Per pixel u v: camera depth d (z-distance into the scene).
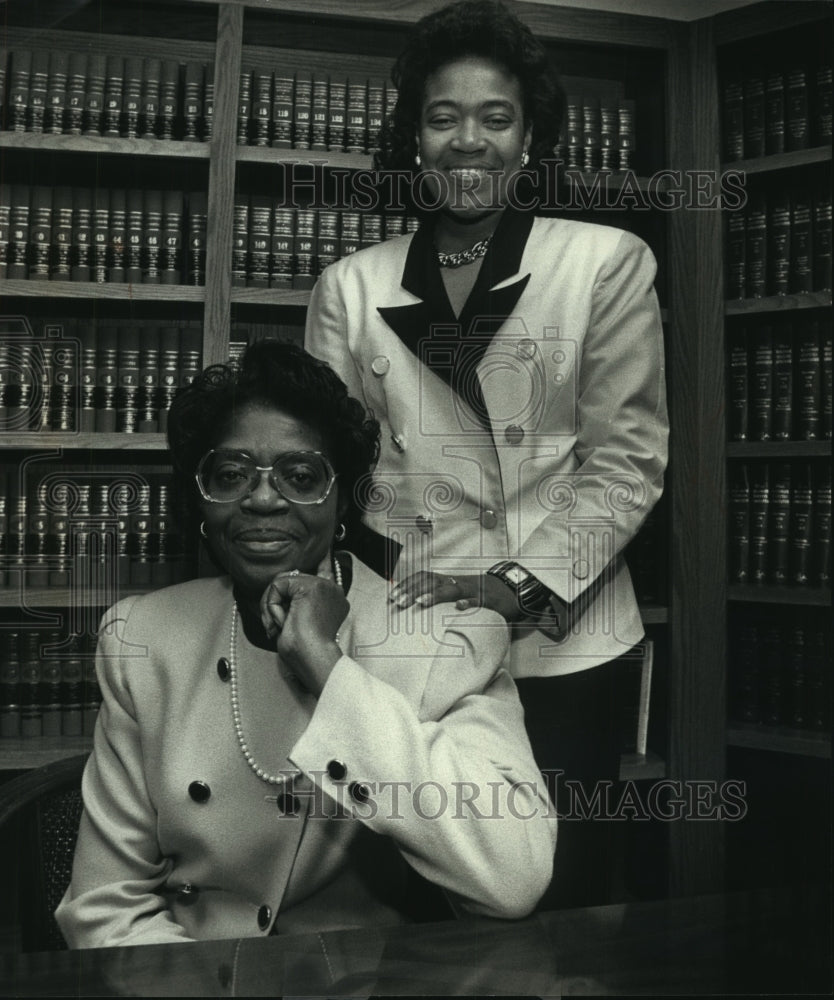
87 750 2.00
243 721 1.09
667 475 2.14
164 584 2.04
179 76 2.03
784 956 0.88
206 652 1.13
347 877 1.09
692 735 2.12
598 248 1.53
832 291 2.06
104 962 0.87
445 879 0.96
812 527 2.09
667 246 2.16
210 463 1.10
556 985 0.82
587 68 2.19
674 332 2.15
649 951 0.89
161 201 2.03
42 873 1.22
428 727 1.01
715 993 0.83
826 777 2.04
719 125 2.16
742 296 2.15
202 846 1.06
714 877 2.02
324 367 1.12
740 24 2.12
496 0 1.57
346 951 0.89
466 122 1.52
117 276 2.01
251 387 1.10
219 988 0.83
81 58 2.01
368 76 2.15
